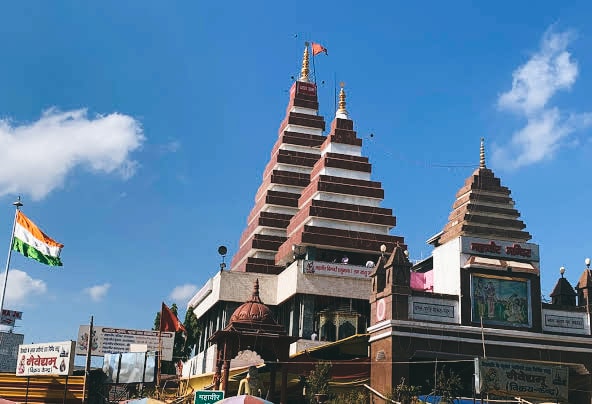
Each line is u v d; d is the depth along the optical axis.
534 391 43.72
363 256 72.12
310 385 46.81
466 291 50.91
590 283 53.66
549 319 52.06
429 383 50.59
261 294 72.69
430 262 66.62
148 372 61.50
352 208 73.56
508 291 51.72
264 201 82.62
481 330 49.81
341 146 77.44
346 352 55.09
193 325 83.25
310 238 70.50
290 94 92.19
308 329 65.69
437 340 49.00
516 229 56.25
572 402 51.91
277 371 51.03
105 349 71.00
